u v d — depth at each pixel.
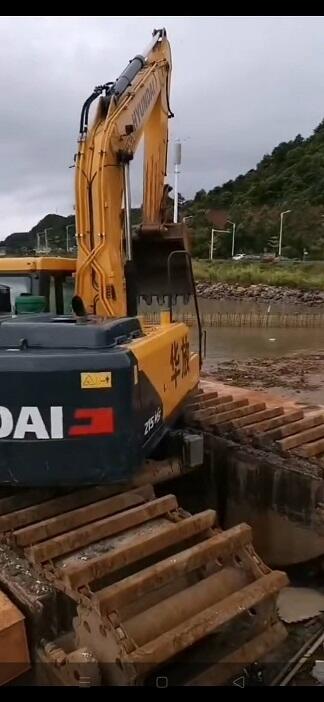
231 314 29.59
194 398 7.42
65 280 6.19
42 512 4.10
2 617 3.23
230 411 7.04
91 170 5.15
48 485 3.66
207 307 38.00
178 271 6.92
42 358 3.57
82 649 3.17
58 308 6.13
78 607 3.26
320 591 5.39
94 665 3.06
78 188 5.23
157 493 6.25
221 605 3.38
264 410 7.29
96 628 3.12
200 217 98.75
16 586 3.42
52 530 3.87
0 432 3.60
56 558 3.60
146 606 3.57
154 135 7.05
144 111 6.07
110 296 5.18
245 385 15.34
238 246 89.00
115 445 3.62
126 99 5.49
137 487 4.54
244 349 22.06
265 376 16.61
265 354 20.89
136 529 3.94
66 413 3.57
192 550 3.60
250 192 104.06
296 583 5.56
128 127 5.33
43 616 3.29
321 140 114.62
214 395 7.84
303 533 5.68
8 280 5.99
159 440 4.44
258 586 3.56
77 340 3.80
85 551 3.67
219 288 45.19
